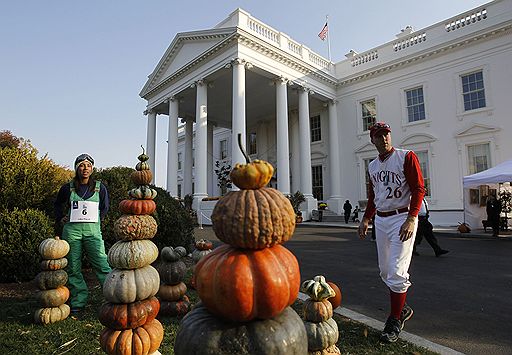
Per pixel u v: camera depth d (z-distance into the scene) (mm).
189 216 7195
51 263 3510
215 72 19219
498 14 16328
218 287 1380
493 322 3414
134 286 2408
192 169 28984
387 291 4633
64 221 3920
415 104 19312
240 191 1548
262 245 1448
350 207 18188
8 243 4957
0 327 3268
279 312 1437
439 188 17688
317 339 2143
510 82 15836
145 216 2676
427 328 3256
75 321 3447
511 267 6332
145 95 25594
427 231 7645
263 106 25766
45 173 6141
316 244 9789
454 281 5223
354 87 22078
